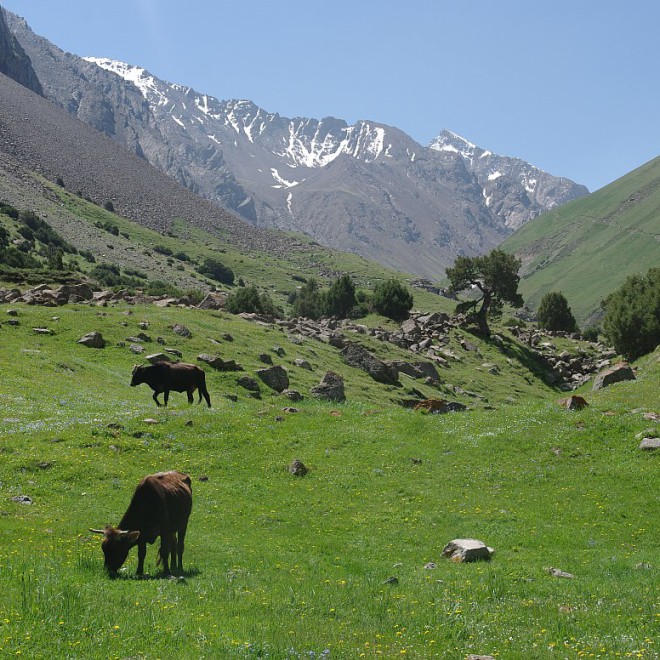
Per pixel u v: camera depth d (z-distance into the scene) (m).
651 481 27.62
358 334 93.12
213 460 30.69
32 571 14.41
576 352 116.25
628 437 32.22
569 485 28.19
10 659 9.51
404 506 26.64
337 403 52.06
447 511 26.02
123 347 57.62
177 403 45.31
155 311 74.44
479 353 101.94
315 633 11.95
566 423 34.66
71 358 51.81
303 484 28.94
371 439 34.88
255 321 84.12
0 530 19.39
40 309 65.94
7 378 42.41
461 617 13.24
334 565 19.72
